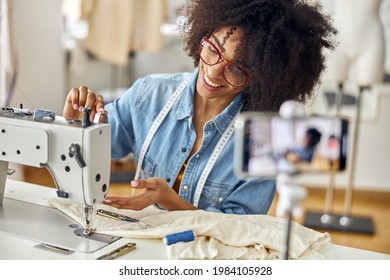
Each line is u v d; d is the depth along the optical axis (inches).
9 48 155.5
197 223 64.8
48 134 62.4
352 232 156.4
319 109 172.2
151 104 79.5
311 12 70.5
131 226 65.3
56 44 186.9
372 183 179.5
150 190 69.3
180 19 77.6
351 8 145.3
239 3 68.5
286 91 69.8
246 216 66.8
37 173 175.9
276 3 67.9
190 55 76.9
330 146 41.0
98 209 68.8
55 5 183.8
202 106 76.4
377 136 176.2
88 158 61.7
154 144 78.3
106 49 188.1
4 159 65.6
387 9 173.0
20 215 68.6
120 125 81.0
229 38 67.6
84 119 62.4
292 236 60.4
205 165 75.0
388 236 154.9
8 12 155.2
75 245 61.1
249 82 70.9
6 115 65.7
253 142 40.8
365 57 146.9
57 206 70.6
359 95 154.3
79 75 210.1
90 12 185.6
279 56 67.1
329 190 161.9
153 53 222.8
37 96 182.5
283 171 41.1
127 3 187.0
